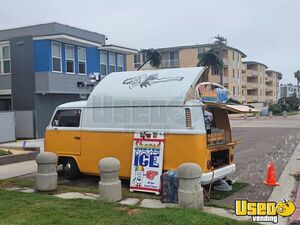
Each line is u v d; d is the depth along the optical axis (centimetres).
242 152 1619
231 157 921
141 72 944
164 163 844
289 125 3609
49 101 2530
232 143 904
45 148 1077
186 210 684
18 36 2580
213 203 783
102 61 3005
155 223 618
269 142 2027
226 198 831
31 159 1482
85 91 2711
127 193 855
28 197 808
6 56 2561
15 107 2505
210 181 809
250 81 9281
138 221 628
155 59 6100
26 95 2464
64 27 2609
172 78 875
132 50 3158
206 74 906
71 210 700
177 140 832
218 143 863
